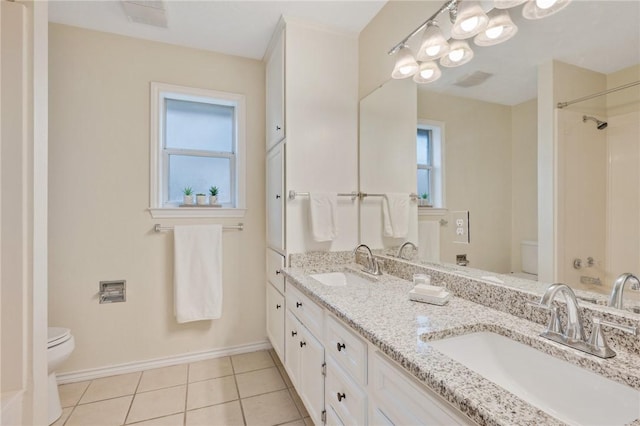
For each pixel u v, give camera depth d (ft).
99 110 7.25
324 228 6.86
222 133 8.78
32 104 3.20
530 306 3.46
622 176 2.89
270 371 7.48
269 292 8.23
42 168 3.35
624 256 2.88
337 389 4.12
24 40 3.18
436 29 4.50
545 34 3.56
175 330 7.88
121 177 7.43
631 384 2.21
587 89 3.17
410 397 2.68
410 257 5.97
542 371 2.79
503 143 4.09
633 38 2.81
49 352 5.55
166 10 6.51
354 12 6.78
